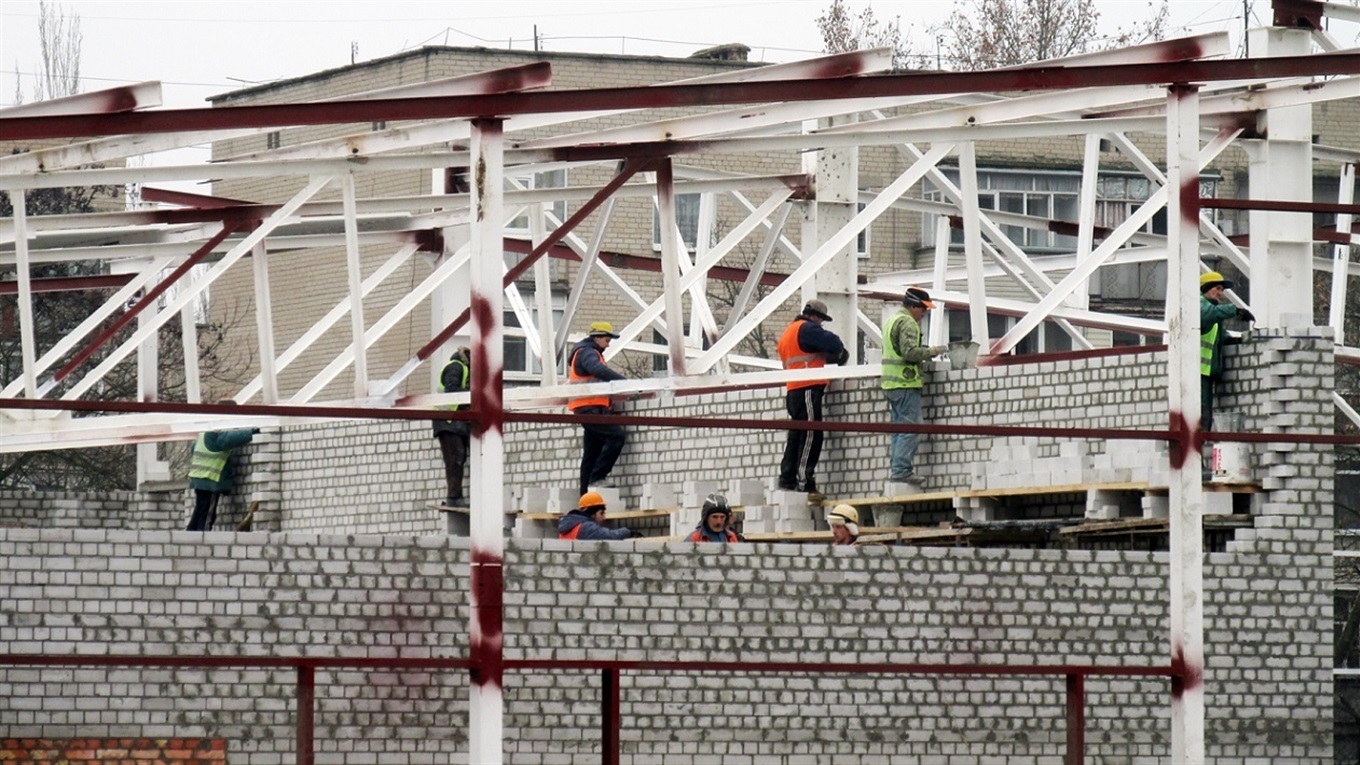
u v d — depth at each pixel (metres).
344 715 50.81
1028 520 58.56
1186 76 41.38
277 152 50.41
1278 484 55.44
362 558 51.09
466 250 55.53
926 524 62.47
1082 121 50.31
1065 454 57.78
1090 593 54.34
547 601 51.47
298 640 50.50
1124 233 54.66
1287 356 54.38
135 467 110.19
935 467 61.16
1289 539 55.47
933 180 63.94
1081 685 40.41
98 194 123.12
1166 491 55.09
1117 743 54.16
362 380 50.12
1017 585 53.97
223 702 50.31
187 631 49.84
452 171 66.81
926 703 53.44
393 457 75.12
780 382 54.97
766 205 60.22
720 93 39.97
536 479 72.38
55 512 80.56
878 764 53.03
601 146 50.88
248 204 53.44
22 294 46.88
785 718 52.88
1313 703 55.53
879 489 62.41
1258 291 59.09
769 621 52.56
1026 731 53.88
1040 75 41.19
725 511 54.28
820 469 64.38
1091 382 57.69
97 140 46.09
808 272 54.53
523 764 51.47
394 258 58.72
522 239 72.56
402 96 38.72
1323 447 55.66
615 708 38.34
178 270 52.59
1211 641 54.97
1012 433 40.59
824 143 50.12
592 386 55.62
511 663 37.56
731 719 52.59
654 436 69.06
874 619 53.06
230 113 37.38
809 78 41.09
